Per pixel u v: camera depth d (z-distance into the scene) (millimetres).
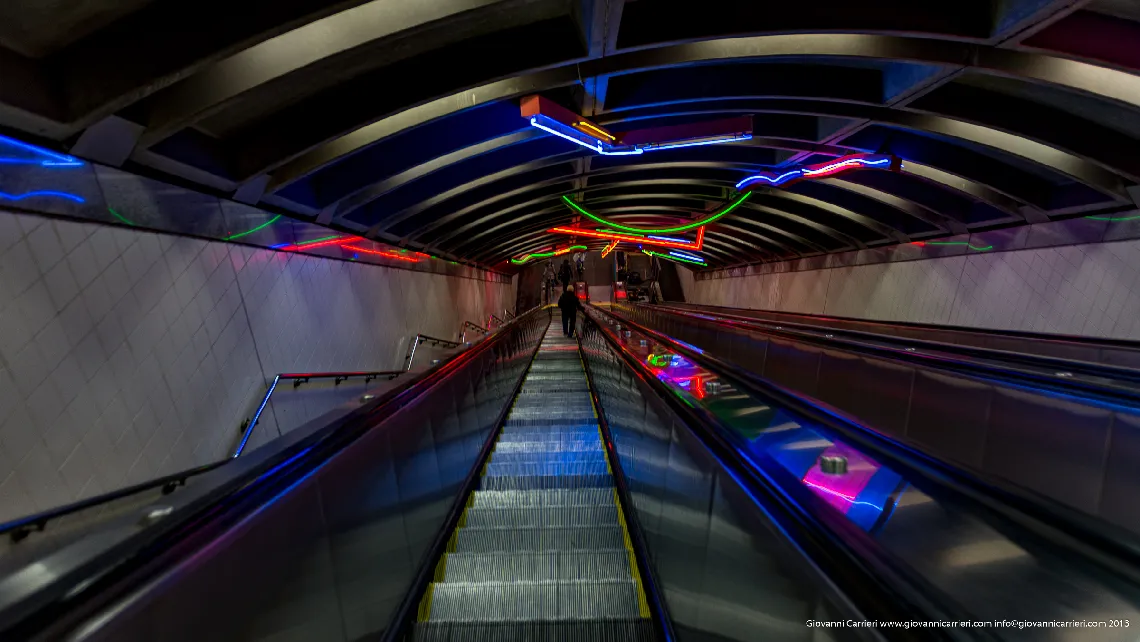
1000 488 1831
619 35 7324
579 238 33812
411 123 9242
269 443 1992
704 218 23719
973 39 6758
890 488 2184
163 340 7156
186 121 6316
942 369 5152
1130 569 1398
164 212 7230
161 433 6965
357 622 2082
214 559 1353
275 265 9953
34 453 5387
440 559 3318
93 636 1002
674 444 2785
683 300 49594
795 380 8445
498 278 36000
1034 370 4352
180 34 5172
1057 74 7461
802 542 1373
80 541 1206
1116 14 6559
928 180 13391
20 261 5422
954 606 1055
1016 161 11680
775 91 9594
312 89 7520
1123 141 9250
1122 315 11242
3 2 4426
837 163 12375
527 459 5762
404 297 16688
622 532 3719
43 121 5254
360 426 2512
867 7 6852
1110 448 3508
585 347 13375
